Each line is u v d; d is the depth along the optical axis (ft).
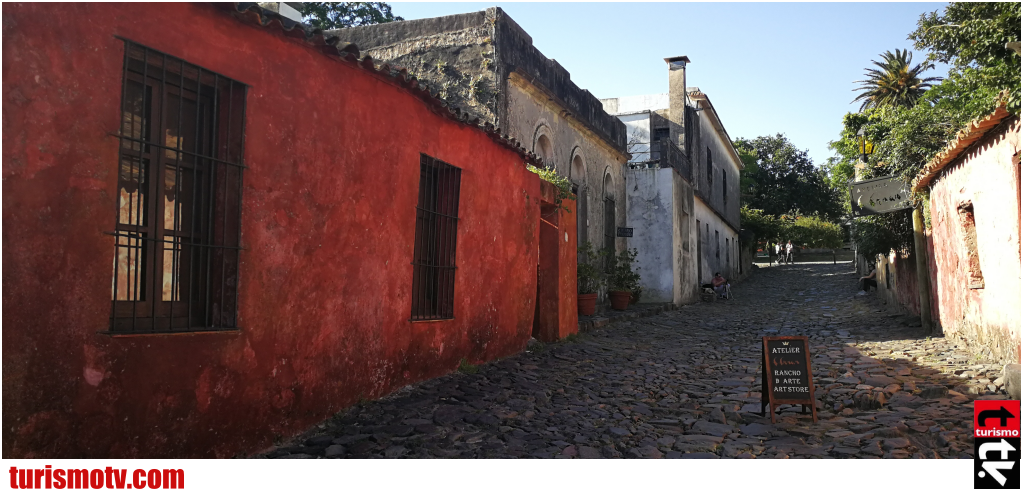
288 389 17.15
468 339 27.35
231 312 15.44
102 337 12.31
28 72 11.21
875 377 26.13
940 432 17.80
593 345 36.55
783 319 52.65
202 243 15.31
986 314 28.27
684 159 74.79
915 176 39.19
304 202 17.62
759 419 20.92
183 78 14.43
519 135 42.34
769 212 163.94
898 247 46.70
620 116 73.92
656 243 65.21
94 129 12.22
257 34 16.10
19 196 11.04
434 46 41.60
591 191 55.67
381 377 21.45
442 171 26.32
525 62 43.88
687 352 35.73
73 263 11.82
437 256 26.00
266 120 16.30
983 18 28.84
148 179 14.28
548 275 36.63
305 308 17.74
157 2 13.55
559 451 17.10
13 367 10.93
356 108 19.88
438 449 16.87
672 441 18.44
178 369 13.91
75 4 11.96
